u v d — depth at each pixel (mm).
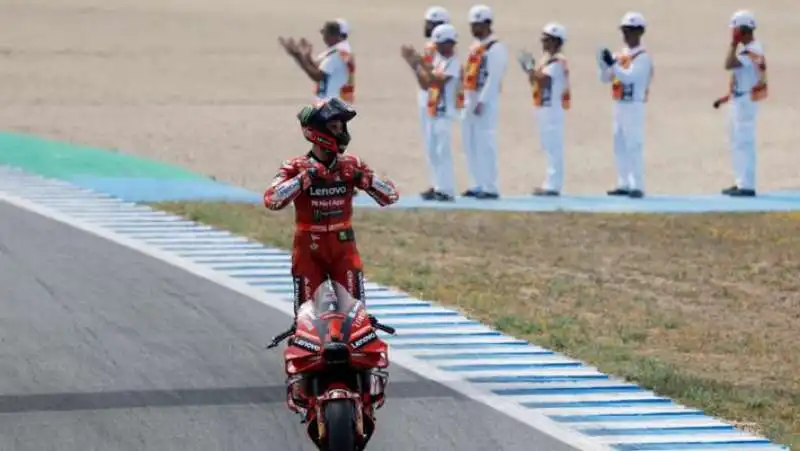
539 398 35688
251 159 87125
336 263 29906
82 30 148875
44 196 68312
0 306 44562
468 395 35719
